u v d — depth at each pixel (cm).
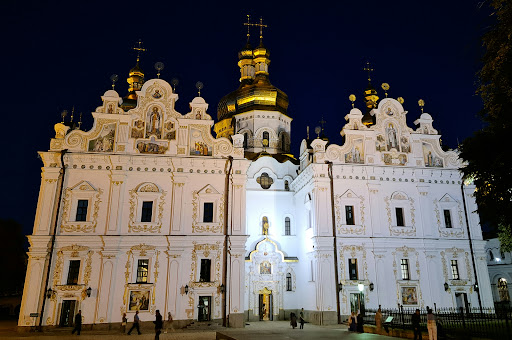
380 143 4225
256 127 5309
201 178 3809
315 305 3822
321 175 4009
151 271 3522
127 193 3662
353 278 3825
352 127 4228
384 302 3791
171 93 3962
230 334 2658
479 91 2050
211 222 3719
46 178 3591
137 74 5284
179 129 3884
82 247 3475
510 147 1902
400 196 4109
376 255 3894
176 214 3669
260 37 5966
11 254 5034
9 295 5781
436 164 4309
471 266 4084
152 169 3747
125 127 3809
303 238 4306
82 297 3372
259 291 4222
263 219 4512
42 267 3391
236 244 3678
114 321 3369
